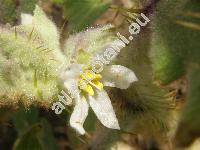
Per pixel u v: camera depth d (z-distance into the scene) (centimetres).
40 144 13
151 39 10
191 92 10
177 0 10
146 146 14
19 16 11
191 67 10
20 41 10
